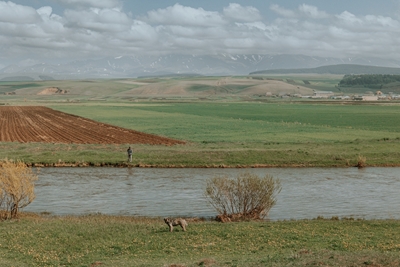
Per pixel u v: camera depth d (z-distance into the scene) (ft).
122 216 124.26
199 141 302.45
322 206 138.21
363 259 73.46
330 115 604.90
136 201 143.64
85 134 351.46
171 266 73.15
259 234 98.02
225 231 100.83
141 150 241.55
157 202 142.31
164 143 290.56
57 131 375.45
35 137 327.06
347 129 398.62
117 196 150.20
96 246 89.66
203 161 216.13
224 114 623.36
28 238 94.89
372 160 224.94
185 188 163.02
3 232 100.12
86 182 173.47
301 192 158.20
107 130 386.73
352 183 175.22
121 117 554.05
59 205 138.00
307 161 219.41
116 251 86.38
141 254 83.97
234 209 132.98
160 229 103.76
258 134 354.33
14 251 86.48
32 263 78.23
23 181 122.72
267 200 125.70
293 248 86.53
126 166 209.97
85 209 133.39
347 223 110.52
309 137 329.93
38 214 126.62
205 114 621.31
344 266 69.82
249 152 233.35
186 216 126.41
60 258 82.23
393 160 224.94
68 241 92.89
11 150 240.12
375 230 102.42
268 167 212.23
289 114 625.82
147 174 191.21
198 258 79.66
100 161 213.46
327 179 183.01
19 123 455.22
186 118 541.75
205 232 100.22
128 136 337.11
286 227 105.29
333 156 228.63
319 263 71.36
